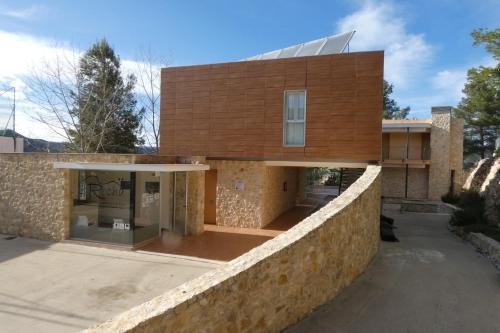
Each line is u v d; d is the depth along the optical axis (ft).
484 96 69.82
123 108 88.22
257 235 36.35
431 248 29.53
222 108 39.99
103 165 31.14
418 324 15.15
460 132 62.75
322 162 36.27
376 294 18.47
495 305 17.28
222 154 40.06
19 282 22.71
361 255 22.13
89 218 33.12
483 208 39.17
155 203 34.86
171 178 37.32
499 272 22.62
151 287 22.03
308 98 36.55
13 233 36.45
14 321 17.42
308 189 90.33
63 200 33.78
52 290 21.40
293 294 14.69
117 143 86.94
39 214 34.99
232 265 12.55
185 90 41.65
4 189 36.81
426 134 63.10
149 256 29.07
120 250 30.81
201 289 10.64
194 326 10.18
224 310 11.22
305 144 36.68
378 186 28.76
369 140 34.37
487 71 41.70
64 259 28.02
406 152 63.10
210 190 42.11
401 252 27.94
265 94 38.22
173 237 35.37
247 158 39.42
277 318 13.78
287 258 14.25
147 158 34.58
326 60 35.86
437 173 60.80
